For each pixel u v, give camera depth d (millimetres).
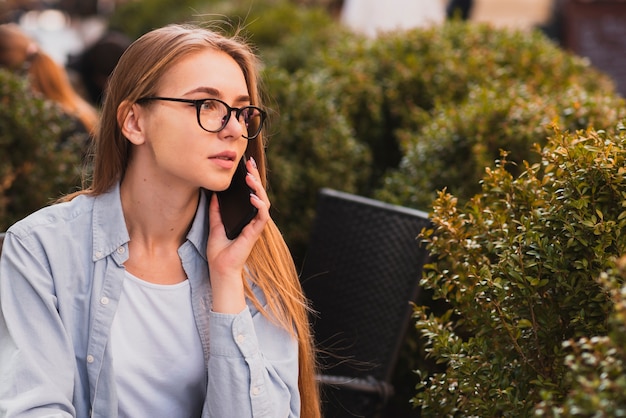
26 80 4496
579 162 2256
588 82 5051
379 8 8281
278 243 2553
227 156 2281
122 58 2324
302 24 8484
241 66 2387
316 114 4395
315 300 3438
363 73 5020
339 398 3266
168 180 2318
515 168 3584
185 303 2377
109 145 2348
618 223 2234
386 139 4984
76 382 2299
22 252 2279
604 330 2166
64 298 2287
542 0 12320
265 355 2404
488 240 2441
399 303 3221
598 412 1651
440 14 8391
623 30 8250
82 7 16016
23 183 4211
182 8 10422
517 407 2209
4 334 2246
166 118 2254
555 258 2225
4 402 2160
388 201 3854
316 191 4344
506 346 2342
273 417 2324
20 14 15148
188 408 2383
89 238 2342
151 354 2334
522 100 3779
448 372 2389
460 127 3754
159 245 2393
